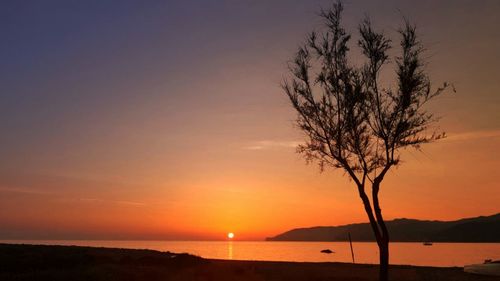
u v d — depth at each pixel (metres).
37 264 33.34
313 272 33.03
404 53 20.09
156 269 32.12
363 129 20.28
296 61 21.03
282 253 132.38
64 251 49.19
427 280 30.81
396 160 20.14
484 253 123.88
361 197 20.53
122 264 36.56
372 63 20.41
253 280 29.09
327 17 20.92
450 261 81.75
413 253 125.06
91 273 27.11
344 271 36.66
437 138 19.94
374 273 35.25
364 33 20.53
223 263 42.59
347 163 20.45
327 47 20.83
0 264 32.53
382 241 20.20
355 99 20.12
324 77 20.77
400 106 19.88
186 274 29.52
